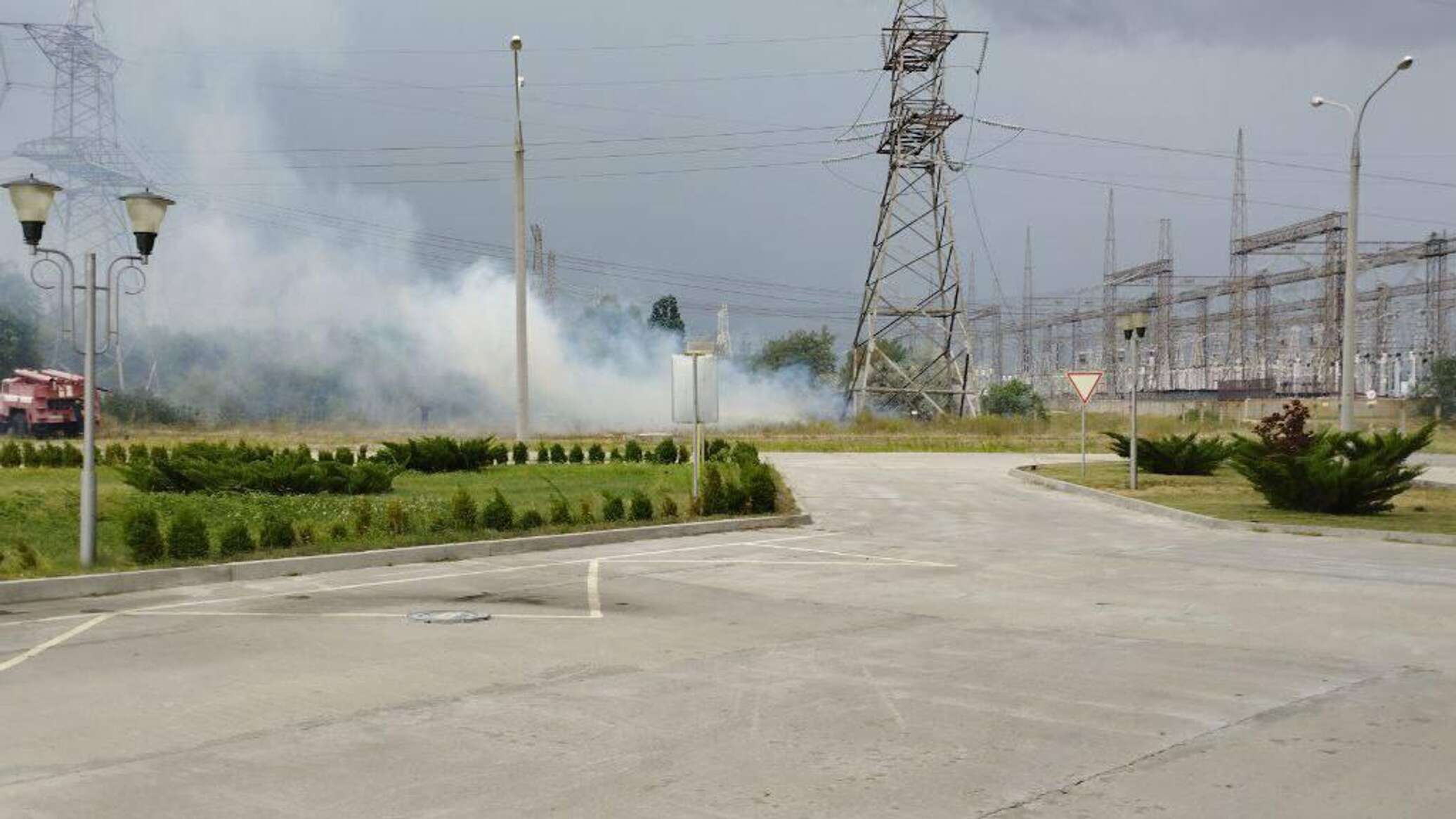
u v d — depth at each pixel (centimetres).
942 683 818
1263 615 1109
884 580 1369
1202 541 1808
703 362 2172
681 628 1040
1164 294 9844
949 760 633
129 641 978
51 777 607
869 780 598
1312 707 746
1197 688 802
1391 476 2109
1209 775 605
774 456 4425
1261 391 8906
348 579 1372
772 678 832
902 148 6238
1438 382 7312
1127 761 629
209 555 1442
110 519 1850
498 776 607
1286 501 2212
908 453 4684
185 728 702
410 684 816
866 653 925
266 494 2278
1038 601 1204
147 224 1437
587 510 1919
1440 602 1184
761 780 600
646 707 750
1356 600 1199
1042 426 6041
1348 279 2994
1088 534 1919
